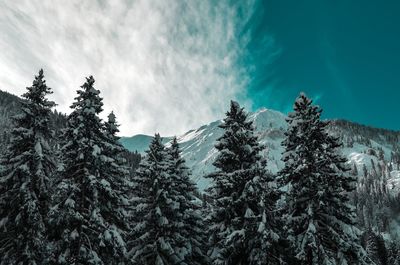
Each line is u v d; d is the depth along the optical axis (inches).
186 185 1075.9
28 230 671.1
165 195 871.1
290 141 802.8
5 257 661.9
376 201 7337.6
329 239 709.9
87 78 780.0
